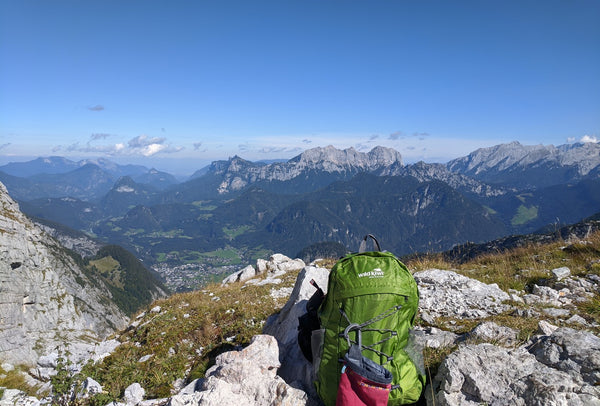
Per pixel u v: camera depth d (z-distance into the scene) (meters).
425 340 5.27
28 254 62.16
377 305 3.71
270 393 4.15
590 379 3.30
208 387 4.46
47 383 7.50
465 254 17.64
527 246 14.49
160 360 7.29
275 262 19.77
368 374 3.23
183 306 13.09
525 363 3.67
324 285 6.77
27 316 56.94
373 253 4.27
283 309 7.02
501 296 7.81
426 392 3.89
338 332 3.74
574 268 9.70
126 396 5.55
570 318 5.90
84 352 8.94
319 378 3.80
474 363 3.72
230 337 8.14
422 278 9.19
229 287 16.25
